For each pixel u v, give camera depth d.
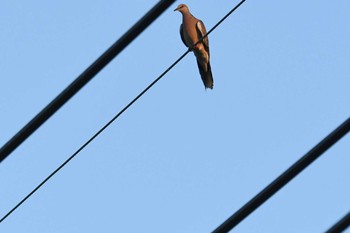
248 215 10.24
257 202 10.20
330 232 9.72
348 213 9.69
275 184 10.16
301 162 10.10
